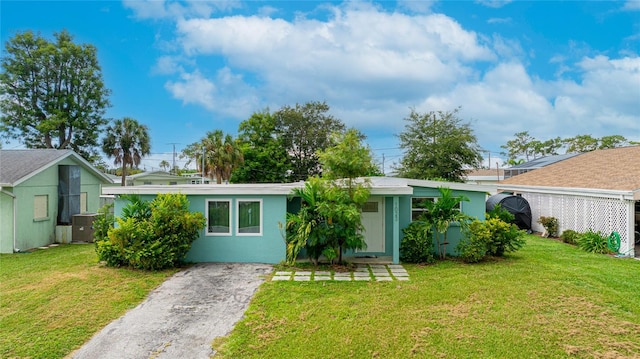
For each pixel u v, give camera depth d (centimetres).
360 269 1016
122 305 741
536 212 1905
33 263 1141
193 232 1045
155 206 1038
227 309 721
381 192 1081
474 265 1058
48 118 3119
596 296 777
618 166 1648
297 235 1016
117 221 1023
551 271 982
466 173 2822
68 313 701
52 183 1576
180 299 778
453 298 769
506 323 643
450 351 550
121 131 3122
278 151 3931
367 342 579
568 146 4453
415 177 2722
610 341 575
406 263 1088
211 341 591
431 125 2781
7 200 1366
